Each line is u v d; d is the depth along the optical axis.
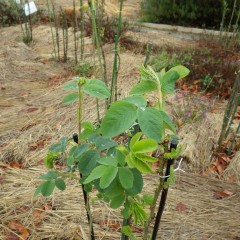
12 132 3.06
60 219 2.11
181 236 2.05
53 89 3.90
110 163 0.88
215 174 2.69
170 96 3.60
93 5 1.45
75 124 3.10
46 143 2.91
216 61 4.57
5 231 2.03
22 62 4.69
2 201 2.23
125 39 5.41
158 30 6.98
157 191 1.06
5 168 2.62
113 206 0.97
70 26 6.38
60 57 5.00
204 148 2.90
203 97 3.58
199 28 7.09
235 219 2.21
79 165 1.02
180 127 3.11
